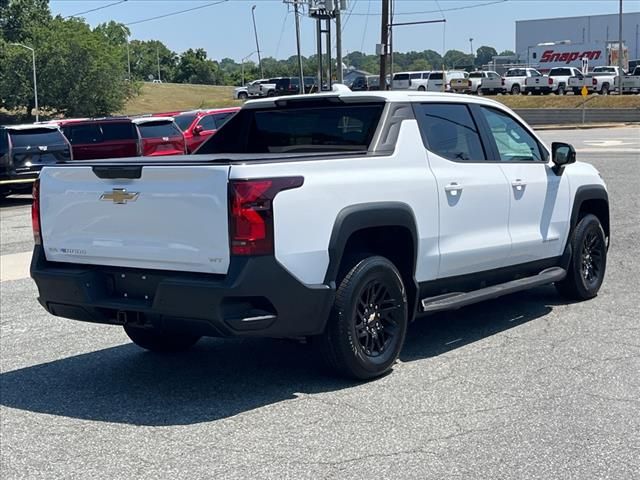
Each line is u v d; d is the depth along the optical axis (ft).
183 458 15.78
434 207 21.11
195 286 17.21
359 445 16.10
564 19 262.06
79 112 242.58
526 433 16.46
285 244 17.56
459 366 20.89
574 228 26.86
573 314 25.94
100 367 22.07
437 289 21.84
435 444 16.03
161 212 17.97
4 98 240.12
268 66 406.82
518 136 25.26
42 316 28.14
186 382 20.44
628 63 232.73
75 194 19.29
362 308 19.45
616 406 17.85
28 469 15.57
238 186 17.07
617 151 89.40
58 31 242.17
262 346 23.47
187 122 80.43
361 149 21.58
